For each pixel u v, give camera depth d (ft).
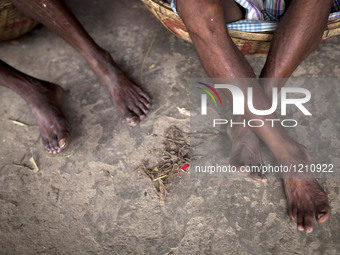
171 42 7.79
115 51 7.82
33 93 6.56
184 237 5.26
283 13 5.70
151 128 6.50
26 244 5.50
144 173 5.94
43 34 8.48
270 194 5.49
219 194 5.59
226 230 5.24
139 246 5.26
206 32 4.69
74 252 5.33
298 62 5.15
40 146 6.61
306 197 5.00
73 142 6.55
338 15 5.39
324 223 5.12
